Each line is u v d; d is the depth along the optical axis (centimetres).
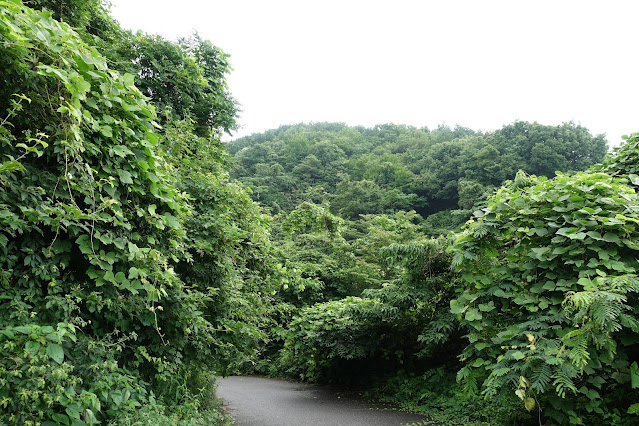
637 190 547
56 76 261
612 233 385
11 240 267
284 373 1332
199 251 457
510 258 467
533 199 450
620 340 368
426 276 740
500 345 436
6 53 243
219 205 576
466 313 452
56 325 271
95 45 586
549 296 414
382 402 785
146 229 349
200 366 484
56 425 229
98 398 279
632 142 595
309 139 6134
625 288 329
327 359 1025
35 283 270
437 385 744
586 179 450
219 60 852
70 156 280
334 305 977
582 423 384
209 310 488
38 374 222
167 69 698
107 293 309
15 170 248
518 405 486
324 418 634
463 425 550
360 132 7231
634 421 375
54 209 257
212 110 781
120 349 319
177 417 384
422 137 5553
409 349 870
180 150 580
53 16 534
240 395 904
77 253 306
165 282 345
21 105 247
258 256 655
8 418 206
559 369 340
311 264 1669
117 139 317
